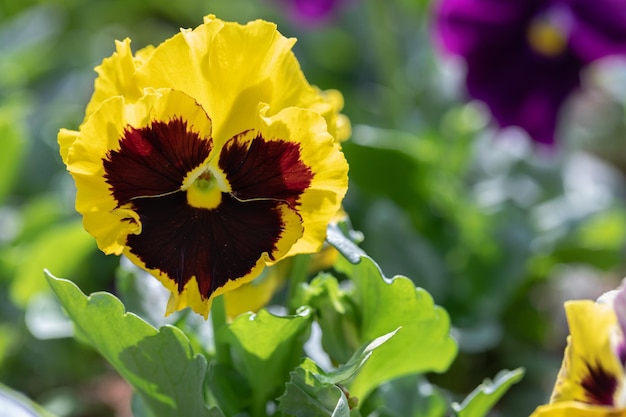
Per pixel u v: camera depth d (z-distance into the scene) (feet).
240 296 1.74
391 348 1.74
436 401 1.92
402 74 3.34
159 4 4.34
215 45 1.59
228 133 1.60
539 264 2.79
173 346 1.64
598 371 1.61
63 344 2.47
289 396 1.63
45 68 3.64
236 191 1.60
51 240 2.37
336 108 1.77
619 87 3.51
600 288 3.08
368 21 3.84
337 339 1.72
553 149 2.99
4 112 2.75
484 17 2.94
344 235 1.73
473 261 2.59
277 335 1.68
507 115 2.99
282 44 1.61
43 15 3.68
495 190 2.85
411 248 2.45
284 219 1.58
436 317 1.72
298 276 1.75
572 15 2.96
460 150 2.98
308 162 1.58
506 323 2.78
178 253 1.58
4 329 2.38
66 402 2.35
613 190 3.20
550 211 2.88
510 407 2.44
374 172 2.67
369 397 1.83
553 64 2.98
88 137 1.55
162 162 1.58
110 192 1.57
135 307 1.89
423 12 3.63
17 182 3.09
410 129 3.09
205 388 1.73
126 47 1.60
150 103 1.55
